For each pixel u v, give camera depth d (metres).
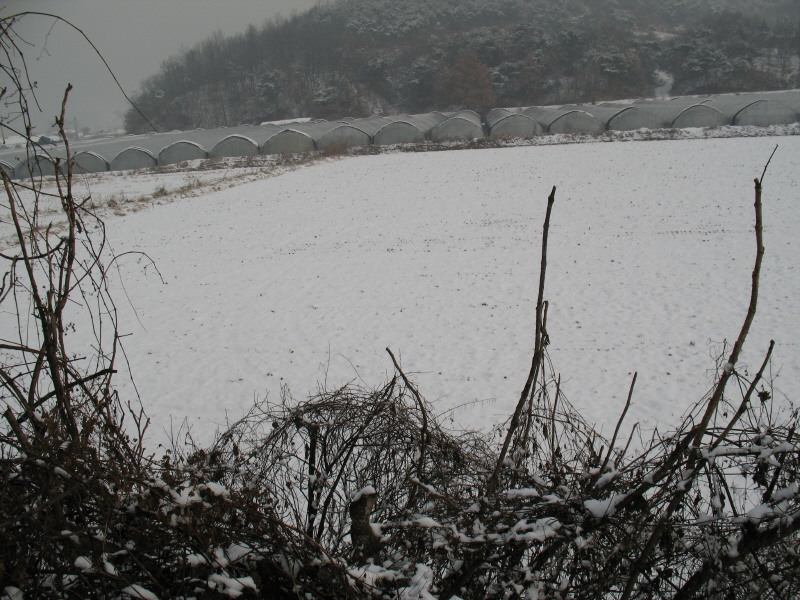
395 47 146.62
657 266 16.61
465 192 32.16
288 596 2.68
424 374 10.55
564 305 13.98
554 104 110.81
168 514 2.44
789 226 19.77
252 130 73.75
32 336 11.93
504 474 3.15
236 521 2.60
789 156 36.41
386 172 42.97
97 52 2.61
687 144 48.72
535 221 23.84
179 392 10.17
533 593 2.58
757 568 2.65
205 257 20.34
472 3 174.88
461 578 2.68
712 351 10.71
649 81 117.31
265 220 26.64
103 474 2.54
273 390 10.14
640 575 2.96
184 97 125.06
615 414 8.66
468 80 105.88
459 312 13.84
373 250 20.52
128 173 55.75
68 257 2.81
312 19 157.62
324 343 12.33
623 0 186.38
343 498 3.50
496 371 10.51
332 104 116.44
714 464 2.65
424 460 3.18
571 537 2.61
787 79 109.69
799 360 9.92
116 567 2.50
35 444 2.59
